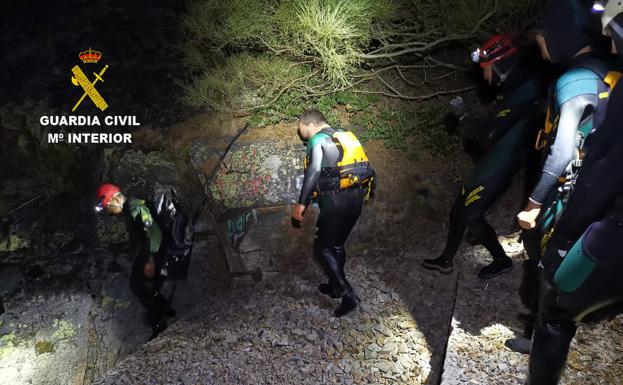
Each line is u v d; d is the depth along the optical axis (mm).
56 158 6078
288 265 5125
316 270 5004
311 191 3861
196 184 5684
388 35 5719
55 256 6000
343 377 3779
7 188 6105
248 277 5164
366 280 4738
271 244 5234
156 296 5195
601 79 2254
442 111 5730
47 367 5426
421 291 4512
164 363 4148
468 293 3984
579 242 2016
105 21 6738
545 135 2533
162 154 5855
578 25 2303
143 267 5020
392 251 5062
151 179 5828
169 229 4992
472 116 3990
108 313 5730
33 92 6348
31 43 6652
